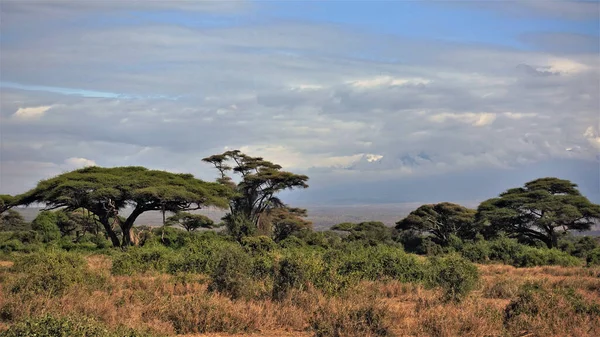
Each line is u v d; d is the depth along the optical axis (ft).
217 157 171.94
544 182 197.16
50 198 130.41
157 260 73.56
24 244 124.26
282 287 46.29
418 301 47.19
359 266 63.41
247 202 167.63
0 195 145.38
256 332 37.06
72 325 27.76
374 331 34.96
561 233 189.47
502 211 180.34
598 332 35.94
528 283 57.47
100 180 132.77
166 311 38.45
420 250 183.42
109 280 53.83
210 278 55.26
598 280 68.23
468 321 36.40
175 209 144.25
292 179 166.81
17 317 36.50
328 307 39.06
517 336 35.55
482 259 111.14
